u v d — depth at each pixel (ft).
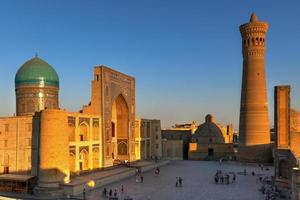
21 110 152.05
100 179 120.16
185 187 117.60
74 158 128.98
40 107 150.10
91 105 147.95
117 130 175.11
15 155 123.65
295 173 83.76
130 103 176.14
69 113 126.62
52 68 157.89
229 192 108.37
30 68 151.84
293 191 86.02
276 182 110.52
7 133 126.21
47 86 152.15
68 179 111.34
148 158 199.11
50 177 106.01
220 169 165.99
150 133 207.00
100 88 147.33
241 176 143.23
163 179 135.54
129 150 172.65
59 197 101.14
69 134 127.13
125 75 170.91
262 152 175.32
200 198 99.45
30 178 109.91
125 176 139.54
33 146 118.62
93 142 141.49
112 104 156.76
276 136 121.60
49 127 107.65
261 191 109.40
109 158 151.12
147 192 108.47
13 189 110.52
